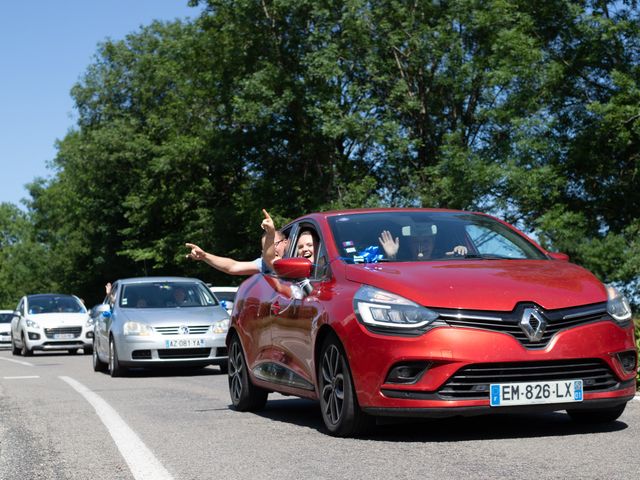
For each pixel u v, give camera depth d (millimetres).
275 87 37469
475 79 33625
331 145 38500
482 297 6316
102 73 54594
